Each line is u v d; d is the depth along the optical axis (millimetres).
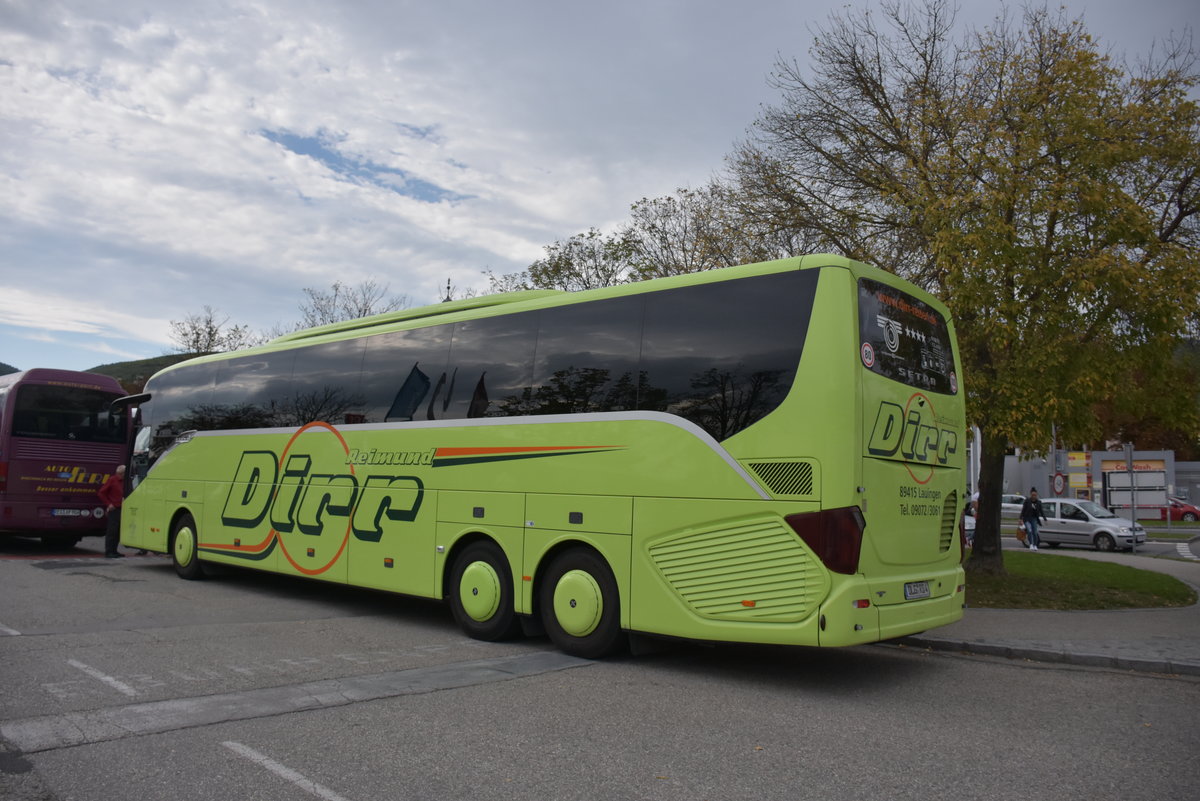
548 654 8297
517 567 8555
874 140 16094
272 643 8484
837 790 4566
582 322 8484
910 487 7387
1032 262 11430
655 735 5543
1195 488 53406
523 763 4895
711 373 7359
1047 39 13664
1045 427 11328
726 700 6598
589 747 5234
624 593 7645
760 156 17328
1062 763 5141
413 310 10945
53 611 10055
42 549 19312
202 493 13422
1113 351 11570
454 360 9688
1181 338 11711
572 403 8344
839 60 16391
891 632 6840
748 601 6863
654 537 7477
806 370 6812
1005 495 47844
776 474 6816
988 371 12180
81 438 18266
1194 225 13180
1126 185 12320
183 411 14281
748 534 6910
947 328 8547
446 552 9305
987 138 11797
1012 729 5914
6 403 17500
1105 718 6293
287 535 11570
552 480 8359
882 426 7027
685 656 8453
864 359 6922
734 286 7434
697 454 7289
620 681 7164
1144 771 5004
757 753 5203
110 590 12141
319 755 4941
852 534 6520
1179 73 13312
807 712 6285
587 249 27969
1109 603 12328
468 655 8148
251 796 4273
